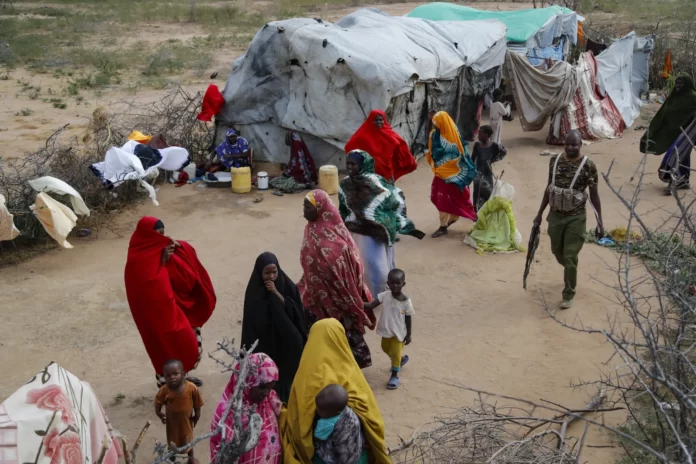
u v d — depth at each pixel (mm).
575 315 8000
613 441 5703
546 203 8047
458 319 8055
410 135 14273
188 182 13047
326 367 4516
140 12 38875
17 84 22297
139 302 6051
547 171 13773
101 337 7797
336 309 6621
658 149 12258
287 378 6027
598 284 8750
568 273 8008
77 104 19844
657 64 21109
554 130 15688
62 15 37438
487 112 18516
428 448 5562
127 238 10570
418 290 8789
